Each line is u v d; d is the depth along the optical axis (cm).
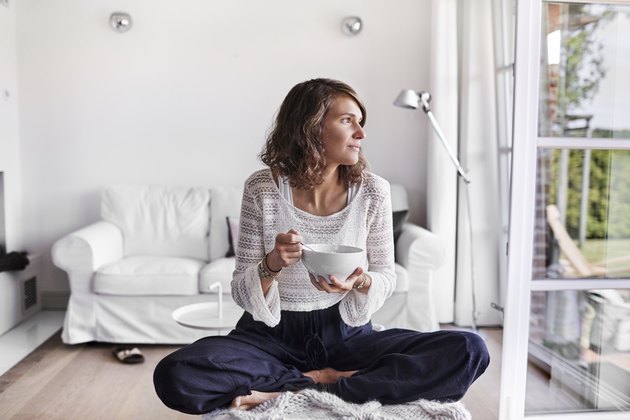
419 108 432
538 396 225
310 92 163
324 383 164
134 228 399
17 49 421
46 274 432
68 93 425
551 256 224
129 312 345
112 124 428
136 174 431
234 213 401
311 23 425
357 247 158
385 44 428
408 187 435
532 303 223
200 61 425
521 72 212
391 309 349
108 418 250
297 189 169
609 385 230
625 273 227
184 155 430
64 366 314
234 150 431
